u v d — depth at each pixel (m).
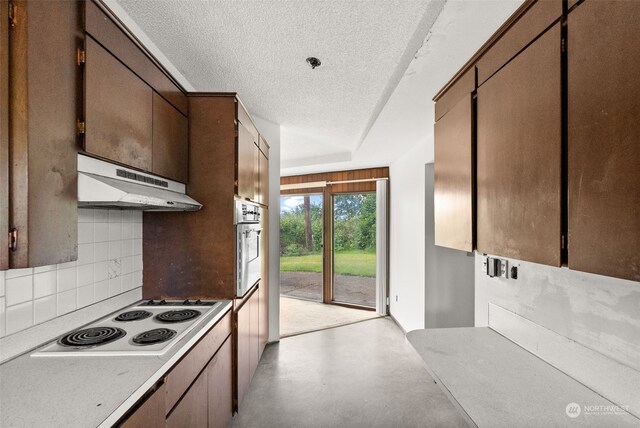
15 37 0.88
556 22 0.86
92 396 0.94
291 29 1.73
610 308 1.05
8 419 0.83
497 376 1.18
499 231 1.12
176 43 1.88
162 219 2.04
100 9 1.19
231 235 2.04
